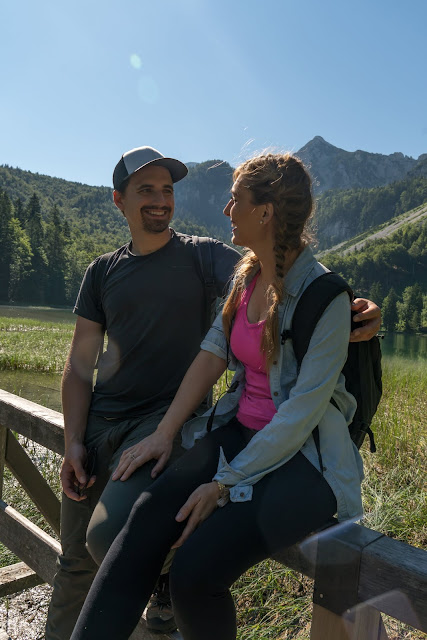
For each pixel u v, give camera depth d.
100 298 2.37
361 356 1.62
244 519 1.43
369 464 4.30
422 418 5.95
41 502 2.90
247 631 2.38
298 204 1.61
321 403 1.49
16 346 18.73
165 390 2.23
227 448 1.70
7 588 3.01
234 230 1.72
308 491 1.47
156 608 1.93
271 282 1.65
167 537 1.51
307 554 1.47
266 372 1.67
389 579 1.28
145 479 1.79
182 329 2.24
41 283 124.81
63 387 2.33
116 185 2.30
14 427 2.76
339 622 1.40
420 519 3.20
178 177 2.30
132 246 2.38
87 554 2.14
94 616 1.41
